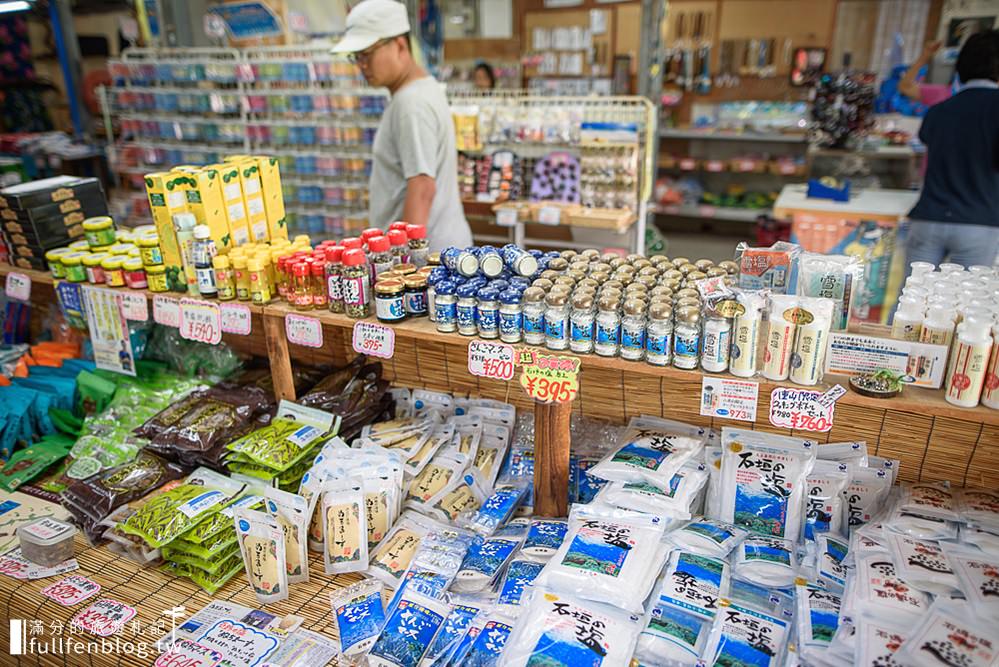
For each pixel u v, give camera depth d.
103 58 9.02
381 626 1.56
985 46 3.61
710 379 1.47
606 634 1.39
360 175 4.84
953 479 1.72
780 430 1.87
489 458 2.02
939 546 1.44
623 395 2.03
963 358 1.30
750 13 7.35
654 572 1.53
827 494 1.64
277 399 2.20
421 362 2.26
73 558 1.86
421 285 1.82
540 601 1.46
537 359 1.64
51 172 6.76
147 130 5.51
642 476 1.69
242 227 2.17
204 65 5.13
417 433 2.04
